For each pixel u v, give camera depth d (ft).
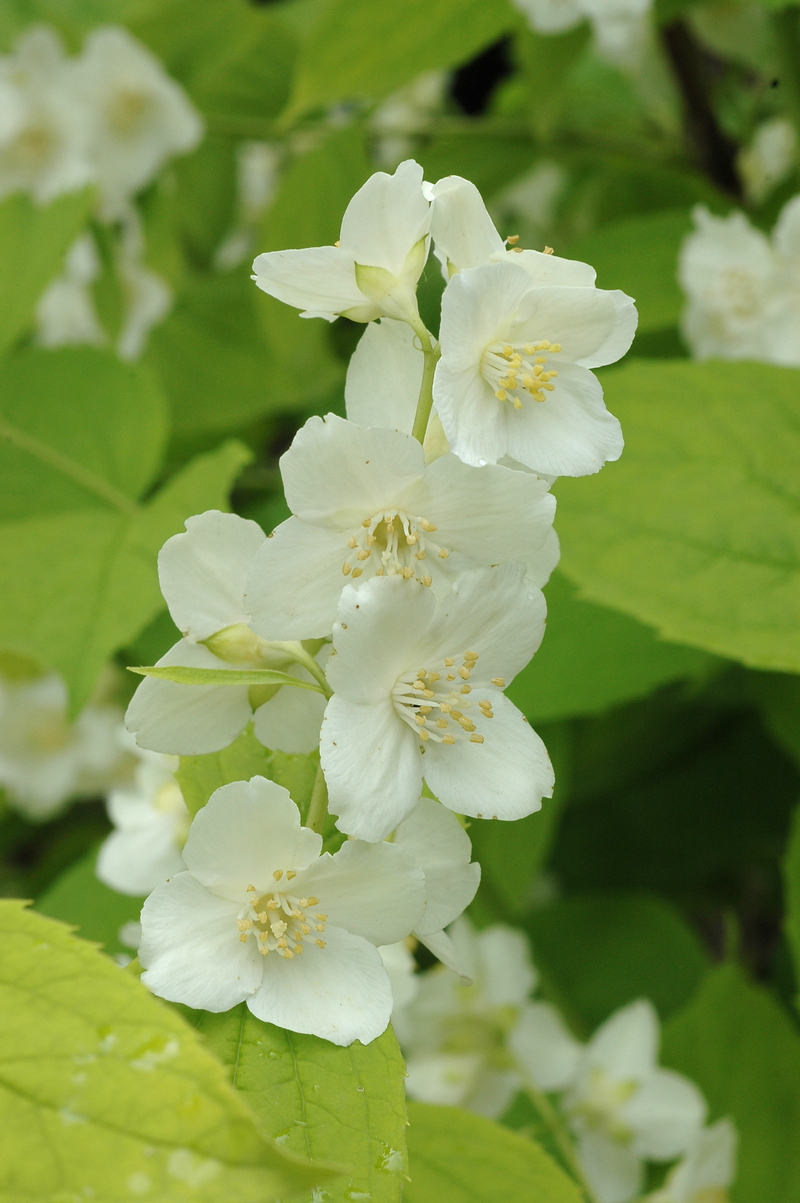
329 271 1.40
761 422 1.69
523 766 1.39
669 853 2.45
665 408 1.71
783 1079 1.86
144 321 2.86
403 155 2.95
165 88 2.73
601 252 2.19
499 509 1.38
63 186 2.73
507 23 2.08
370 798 1.36
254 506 2.41
